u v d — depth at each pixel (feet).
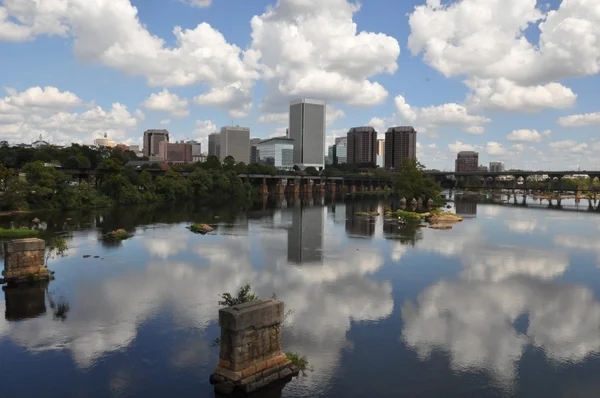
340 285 239.09
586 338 171.12
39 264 241.55
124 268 271.49
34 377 138.21
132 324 179.52
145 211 611.06
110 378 137.39
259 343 130.72
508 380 139.23
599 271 276.62
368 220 559.79
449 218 549.95
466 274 265.54
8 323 179.93
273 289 230.27
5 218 485.56
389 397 128.26
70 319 184.44
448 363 149.69
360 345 162.20
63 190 591.78
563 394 131.44
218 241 376.48
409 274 264.52
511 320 188.96
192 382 134.10
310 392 129.90
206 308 198.29
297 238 401.08
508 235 429.79
